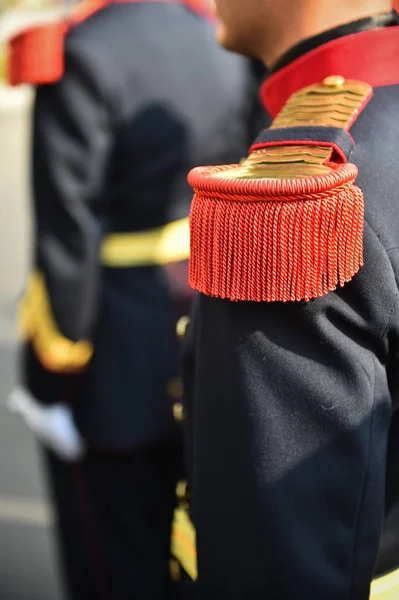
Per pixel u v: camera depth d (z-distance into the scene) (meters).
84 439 2.05
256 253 0.88
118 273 2.02
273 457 0.94
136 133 1.92
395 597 1.10
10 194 7.78
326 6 0.99
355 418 0.92
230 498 0.97
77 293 1.94
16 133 10.02
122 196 1.98
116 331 2.02
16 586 2.62
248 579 0.97
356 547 0.96
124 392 2.03
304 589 0.94
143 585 2.12
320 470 0.94
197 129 1.97
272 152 0.94
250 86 2.06
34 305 2.04
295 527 0.94
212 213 0.90
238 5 1.03
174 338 2.04
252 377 0.93
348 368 0.92
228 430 0.96
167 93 1.93
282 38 1.03
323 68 1.00
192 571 1.24
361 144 0.93
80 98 1.88
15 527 2.92
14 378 4.12
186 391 1.12
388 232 0.91
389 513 1.06
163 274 2.02
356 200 0.88
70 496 2.15
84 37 1.90
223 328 0.96
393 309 0.91
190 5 2.06
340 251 0.88
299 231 0.86
